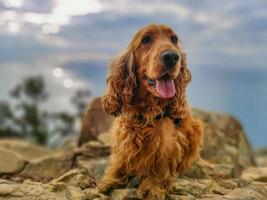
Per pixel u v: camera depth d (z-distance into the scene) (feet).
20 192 2.69
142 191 2.56
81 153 3.81
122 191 2.62
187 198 2.59
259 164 5.60
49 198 2.61
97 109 4.71
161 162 2.58
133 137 2.59
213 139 4.32
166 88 2.45
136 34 2.71
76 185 2.82
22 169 3.51
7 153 3.59
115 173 2.76
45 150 6.11
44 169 3.57
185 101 2.73
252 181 3.14
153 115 2.57
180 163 2.81
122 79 2.69
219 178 3.18
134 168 2.64
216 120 4.76
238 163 4.32
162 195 2.53
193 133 2.80
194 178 3.09
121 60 2.72
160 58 2.42
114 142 2.76
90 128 4.68
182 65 2.69
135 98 2.63
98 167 3.37
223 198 2.63
